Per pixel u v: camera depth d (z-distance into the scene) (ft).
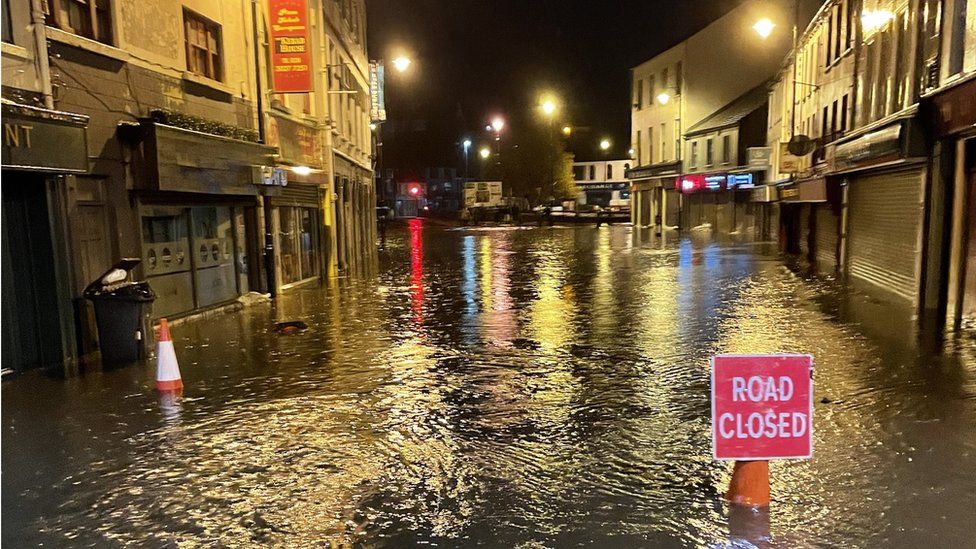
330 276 61.21
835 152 51.75
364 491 15.96
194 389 24.61
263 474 16.98
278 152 48.57
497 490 15.92
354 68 80.02
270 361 28.81
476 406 22.26
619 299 45.01
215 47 41.29
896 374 24.86
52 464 17.74
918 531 13.69
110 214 31.37
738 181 114.21
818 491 15.55
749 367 14.64
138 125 32.45
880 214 47.11
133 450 18.66
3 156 23.38
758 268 62.80
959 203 33.91
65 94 28.14
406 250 97.96
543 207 198.29
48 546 13.65
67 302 27.35
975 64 31.94
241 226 45.06
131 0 32.73
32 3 25.85
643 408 21.84
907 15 41.63
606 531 13.91
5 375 26.13
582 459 17.72
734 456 14.71
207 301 40.83
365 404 22.61
